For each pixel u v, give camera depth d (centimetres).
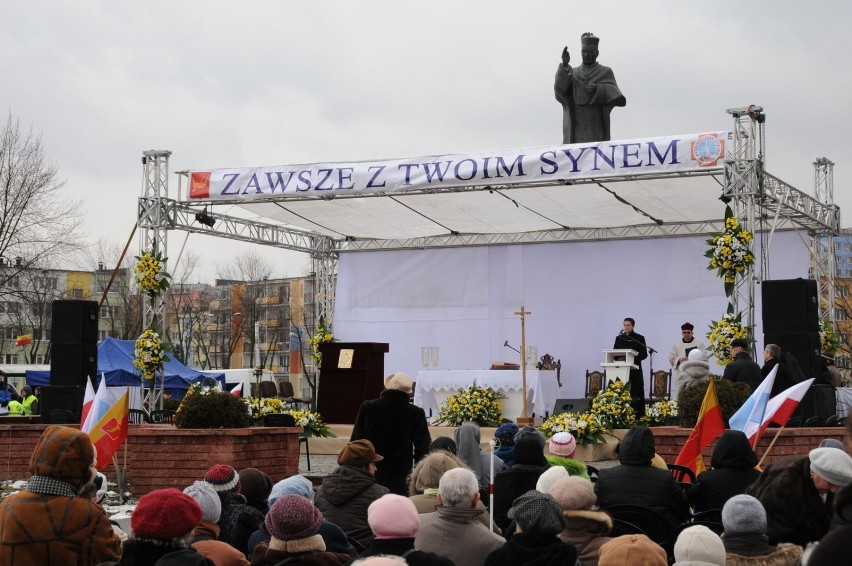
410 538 541
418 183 1936
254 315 6297
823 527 633
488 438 1819
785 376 1462
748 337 1756
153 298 2084
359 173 1969
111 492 1448
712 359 2388
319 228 2530
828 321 2247
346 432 1822
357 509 779
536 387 1995
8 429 1620
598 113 2134
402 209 2281
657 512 771
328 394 1864
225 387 3142
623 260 2486
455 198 2167
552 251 2548
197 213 2178
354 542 750
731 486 785
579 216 2336
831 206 2328
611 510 777
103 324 6469
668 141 1788
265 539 660
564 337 2525
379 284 2700
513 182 1880
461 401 1850
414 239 2666
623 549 464
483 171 1894
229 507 709
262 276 6906
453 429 1830
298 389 7200
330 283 2747
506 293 2583
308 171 2000
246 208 2259
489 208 2259
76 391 1772
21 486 1498
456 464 729
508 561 527
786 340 1584
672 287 2441
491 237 2600
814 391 1504
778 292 1592
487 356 2591
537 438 828
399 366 2667
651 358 2216
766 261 2256
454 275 2634
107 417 1332
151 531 501
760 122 1767
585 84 2130
